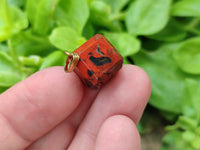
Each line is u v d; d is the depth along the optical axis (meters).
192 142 0.08
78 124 0.07
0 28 0.08
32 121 0.07
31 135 0.07
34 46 0.09
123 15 0.10
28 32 0.09
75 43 0.08
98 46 0.06
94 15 0.09
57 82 0.07
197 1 0.09
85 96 0.07
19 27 0.08
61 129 0.07
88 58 0.06
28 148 0.07
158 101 0.09
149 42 0.10
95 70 0.06
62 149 0.07
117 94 0.07
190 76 0.09
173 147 0.09
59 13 0.08
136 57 0.09
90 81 0.06
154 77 0.09
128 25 0.09
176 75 0.09
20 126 0.07
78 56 0.06
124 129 0.06
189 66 0.09
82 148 0.07
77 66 0.06
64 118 0.07
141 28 0.09
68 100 0.07
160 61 0.09
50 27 0.09
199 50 0.09
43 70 0.07
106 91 0.07
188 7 0.09
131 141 0.06
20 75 0.08
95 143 0.06
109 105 0.07
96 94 0.07
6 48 0.09
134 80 0.07
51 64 0.07
